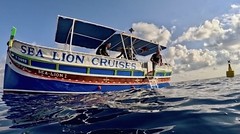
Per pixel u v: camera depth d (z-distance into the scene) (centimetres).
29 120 538
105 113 575
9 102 843
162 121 466
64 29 1298
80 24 1239
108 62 1283
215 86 1292
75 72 1142
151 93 1057
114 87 1316
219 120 448
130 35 1486
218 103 637
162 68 1775
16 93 1041
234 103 620
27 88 1042
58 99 916
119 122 473
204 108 572
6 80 1025
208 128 402
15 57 1025
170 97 831
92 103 770
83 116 550
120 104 717
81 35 1391
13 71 1024
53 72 1081
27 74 1034
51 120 526
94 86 1214
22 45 1031
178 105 641
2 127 479
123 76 1370
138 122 468
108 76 1281
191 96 823
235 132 373
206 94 863
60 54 1101
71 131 424
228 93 848
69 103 789
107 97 953
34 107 720
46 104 777
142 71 1513
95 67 1220
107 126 446
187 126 420
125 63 1388
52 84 1080
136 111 579
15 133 430
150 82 1559
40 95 1035
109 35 1391
